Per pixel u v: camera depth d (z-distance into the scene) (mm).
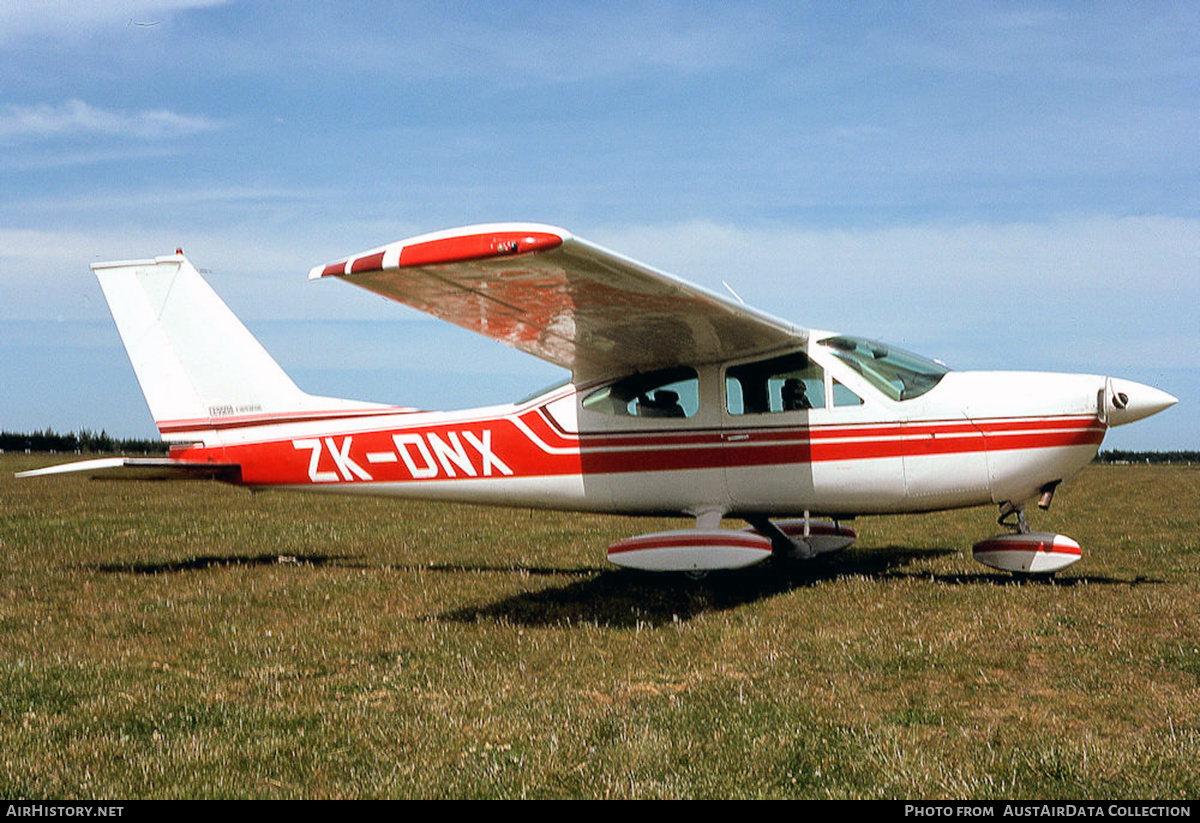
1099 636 5066
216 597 6680
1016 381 6773
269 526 11250
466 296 5875
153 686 4430
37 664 4793
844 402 6879
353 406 8188
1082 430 6598
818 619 5637
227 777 3318
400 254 5133
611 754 3477
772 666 4617
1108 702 4016
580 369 7594
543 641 5266
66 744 3639
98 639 5418
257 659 4941
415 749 3576
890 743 3521
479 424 7797
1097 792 3088
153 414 8359
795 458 6977
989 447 6664
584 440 7523
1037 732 3635
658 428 7328
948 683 4324
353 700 4203
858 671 4520
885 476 6816
